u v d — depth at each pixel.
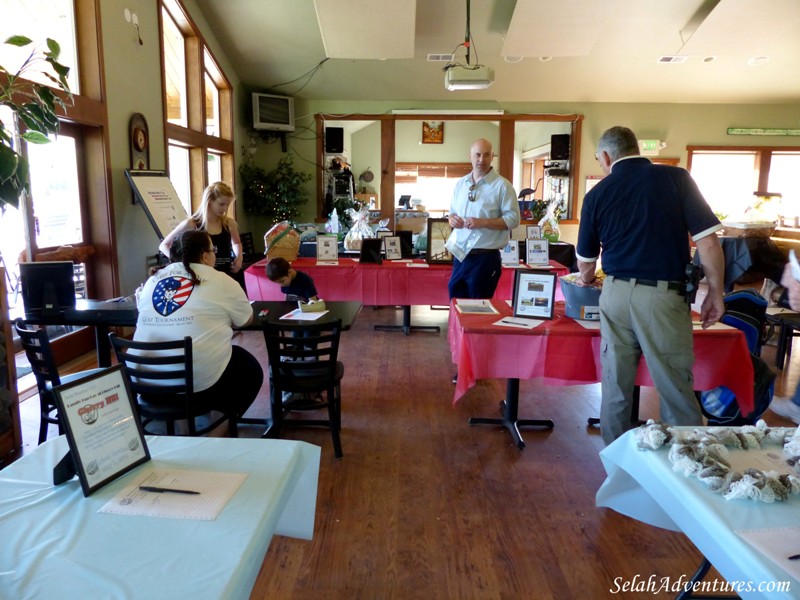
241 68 8.14
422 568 1.99
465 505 2.40
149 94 5.39
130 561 0.99
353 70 8.18
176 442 1.45
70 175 4.42
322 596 1.85
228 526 1.10
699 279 2.20
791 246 7.24
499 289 4.80
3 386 2.74
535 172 13.40
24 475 1.28
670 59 7.68
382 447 2.94
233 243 4.15
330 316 3.02
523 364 2.66
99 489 1.22
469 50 6.91
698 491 1.21
